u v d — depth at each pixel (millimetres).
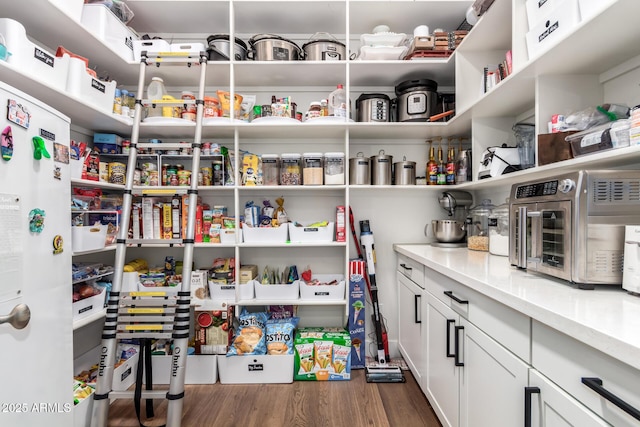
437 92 2115
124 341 1917
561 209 967
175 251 2203
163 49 1853
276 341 1926
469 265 1352
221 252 2238
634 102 1146
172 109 1914
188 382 1880
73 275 1479
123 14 1849
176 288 1924
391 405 1668
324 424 1521
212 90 2236
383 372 1925
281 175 2047
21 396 897
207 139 2230
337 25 2107
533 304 782
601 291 902
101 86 1591
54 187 1067
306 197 2270
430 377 1566
